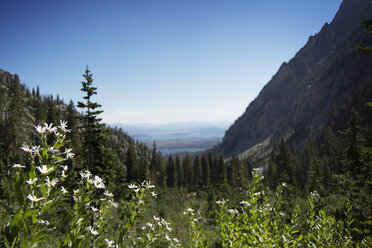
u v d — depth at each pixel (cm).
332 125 11500
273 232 443
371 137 3428
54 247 588
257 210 466
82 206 278
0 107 5466
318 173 3341
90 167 1366
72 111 2825
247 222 450
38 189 240
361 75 13700
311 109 17425
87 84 1378
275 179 4412
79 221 269
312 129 15312
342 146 7225
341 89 14712
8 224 217
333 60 17688
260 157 16325
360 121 2109
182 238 1173
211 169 8519
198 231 519
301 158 8100
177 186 7950
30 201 223
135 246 359
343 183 1758
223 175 5641
